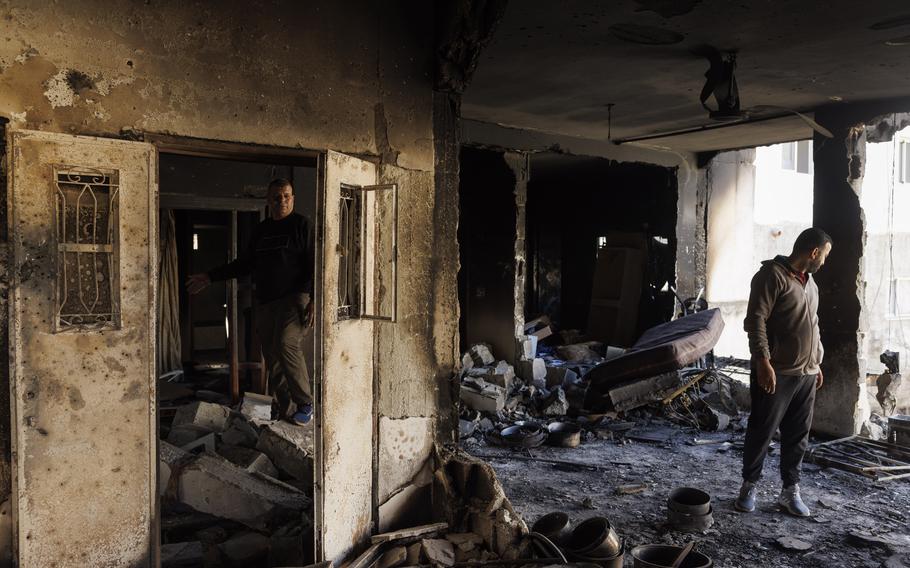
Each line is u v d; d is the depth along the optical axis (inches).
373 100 147.3
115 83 119.0
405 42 151.0
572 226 499.2
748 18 169.8
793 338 181.0
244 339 283.3
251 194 251.6
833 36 183.0
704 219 404.8
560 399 301.6
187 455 164.9
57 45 114.1
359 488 143.3
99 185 117.3
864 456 238.7
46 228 112.7
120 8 119.1
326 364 128.5
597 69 218.7
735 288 421.4
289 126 136.4
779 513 188.1
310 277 188.2
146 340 122.3
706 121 304.8
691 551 142.3
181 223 321.1
